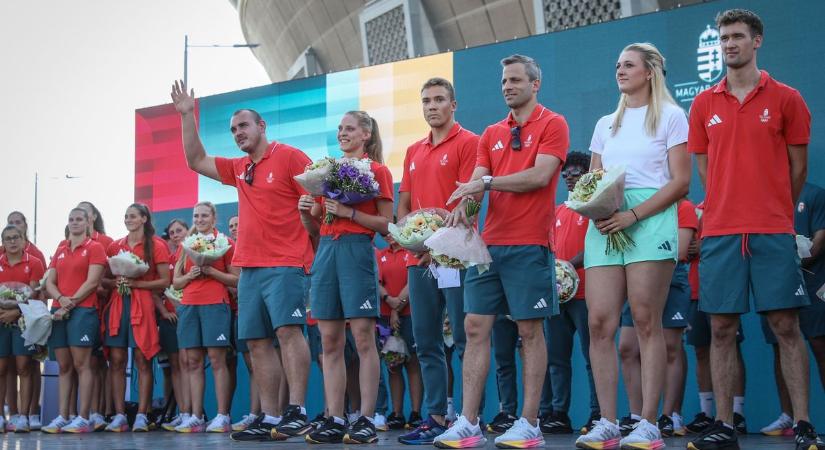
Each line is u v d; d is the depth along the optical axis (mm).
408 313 6859
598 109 7219
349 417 7145
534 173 4070
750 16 3850
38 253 8477
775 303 3721
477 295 4199
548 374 6438
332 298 4734
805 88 6512
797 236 5547
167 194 9148
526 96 4262
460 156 4840
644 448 3754
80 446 4840
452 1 16156
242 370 8500
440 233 4051
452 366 7398
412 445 4457
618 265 3957
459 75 7797
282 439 4910
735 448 3791
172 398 8117
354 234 4723
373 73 8227
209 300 6957
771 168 3797
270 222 5008
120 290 7512
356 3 19766
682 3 10680
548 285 4148
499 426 6004
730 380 3842
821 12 6492
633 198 3963
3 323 7793
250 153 5098
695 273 6293
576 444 3947
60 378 7574
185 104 5207
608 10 11641
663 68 4117
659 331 3918
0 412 7738
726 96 3900
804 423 3754
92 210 8125
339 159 4719
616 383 3988
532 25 14719
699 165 4043
